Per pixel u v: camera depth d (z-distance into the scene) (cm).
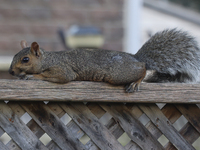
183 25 1611
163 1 1919
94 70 483
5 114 412
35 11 1132
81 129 425
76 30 1020
